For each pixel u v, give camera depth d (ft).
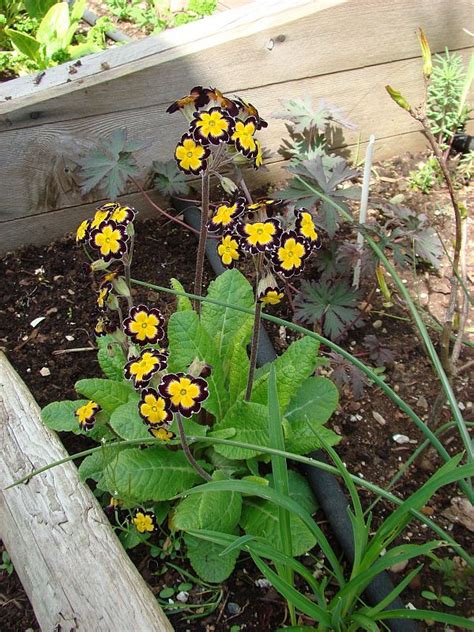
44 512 1.43
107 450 1.43
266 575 1.13
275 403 1.18
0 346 1.95
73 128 2.06
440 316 2.00
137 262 2.19
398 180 2.45
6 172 2.06
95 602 1.28
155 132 2.18
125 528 1.52
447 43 2.41
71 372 1.87
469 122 2.57
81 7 2.77
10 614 1.42
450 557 1.48
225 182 1.37
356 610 1.38
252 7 2.17
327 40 2.22
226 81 2.17
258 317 1.36
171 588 1.43
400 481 1.62
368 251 1.87
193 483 1.47
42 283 2.13
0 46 2.97
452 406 1.24
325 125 2.34
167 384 1.18
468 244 2.20
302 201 1.86
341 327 1.85
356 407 1.78
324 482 1.57
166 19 3.08
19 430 1.58
